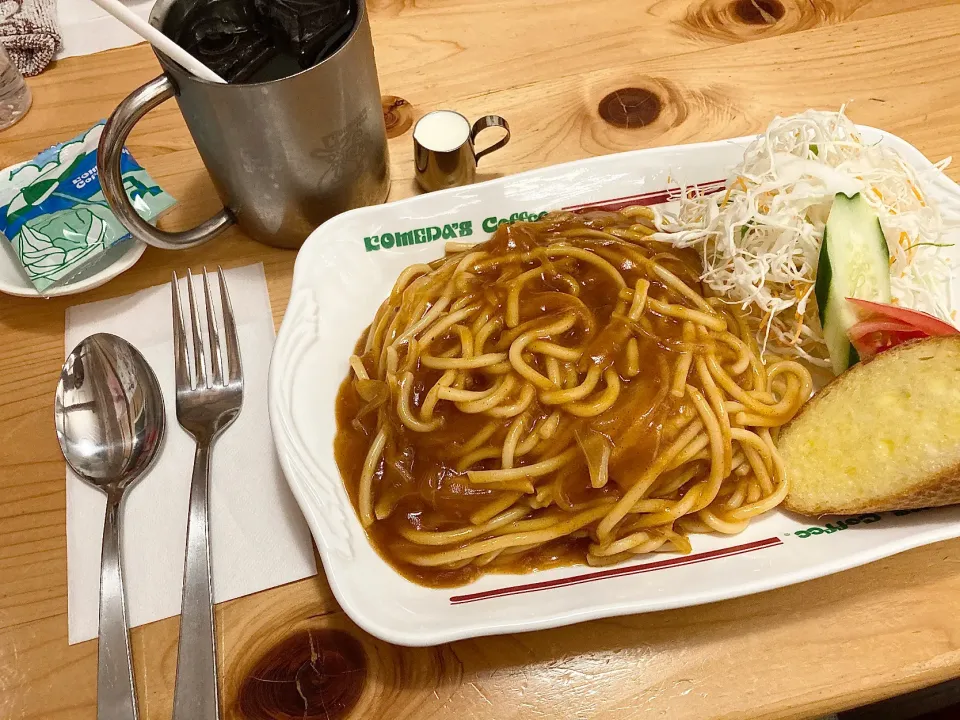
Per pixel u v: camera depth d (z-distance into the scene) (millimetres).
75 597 259
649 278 292
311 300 294
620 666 244
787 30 399
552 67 392
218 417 289
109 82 386
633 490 259
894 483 245
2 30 385
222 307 312
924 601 250
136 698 237
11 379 307
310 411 278
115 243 320
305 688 243
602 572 254
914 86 374
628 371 269
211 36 286
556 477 264
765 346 295
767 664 242
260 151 291
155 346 312
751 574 241
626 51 396
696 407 266
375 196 343
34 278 308
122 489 275
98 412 291
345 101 292
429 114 355
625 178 325
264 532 269
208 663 237
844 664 241
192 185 356
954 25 392
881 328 281
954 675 239
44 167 339
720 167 326
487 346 282
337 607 257
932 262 300
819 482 262
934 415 247
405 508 268
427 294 299
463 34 406
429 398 271
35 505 279
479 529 262
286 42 290
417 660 247
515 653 247
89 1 417
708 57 392
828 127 310
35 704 243
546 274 292
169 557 265
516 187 320
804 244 299
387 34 407
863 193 297
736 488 274
